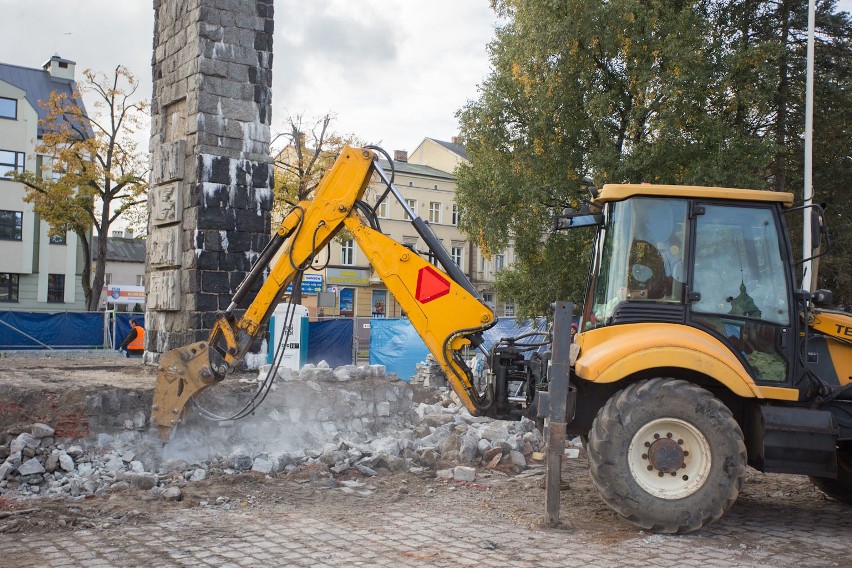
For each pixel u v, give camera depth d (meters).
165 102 13.22
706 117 20.17
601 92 20.97
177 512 6.50
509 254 51.75
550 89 20.95
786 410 6.43
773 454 6.34
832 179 24.42
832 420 6.39
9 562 5.07
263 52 12.91
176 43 13.01
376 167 7.88
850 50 24.20
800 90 24.23
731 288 6.74
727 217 6.82
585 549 5.73
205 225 12.19
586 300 7.42
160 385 8.26
